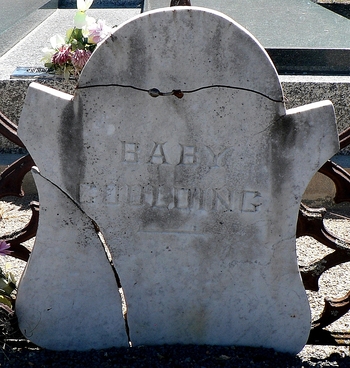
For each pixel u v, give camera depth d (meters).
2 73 5.46
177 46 2.55
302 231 3.04
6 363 2.94
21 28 7.52
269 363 2.92
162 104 2.65
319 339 3.11
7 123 2.98
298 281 2.90
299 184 2.76
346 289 3.83
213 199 2.80
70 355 3.00
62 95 2.69
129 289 2.95
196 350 2.98
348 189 3.00
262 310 2.96
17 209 4.83
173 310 2.98
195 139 2.71
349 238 4.48
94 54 2.59
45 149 2.75
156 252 2.89
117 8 10.72
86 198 2.81
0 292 3.06
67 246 2.89
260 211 2.80
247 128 2.68
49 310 2.98
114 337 3.04
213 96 2.63
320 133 2.68
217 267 2.90
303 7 8.83
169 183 2.78
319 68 5.77
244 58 2.56
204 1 9.33
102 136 2.71
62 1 10.73
